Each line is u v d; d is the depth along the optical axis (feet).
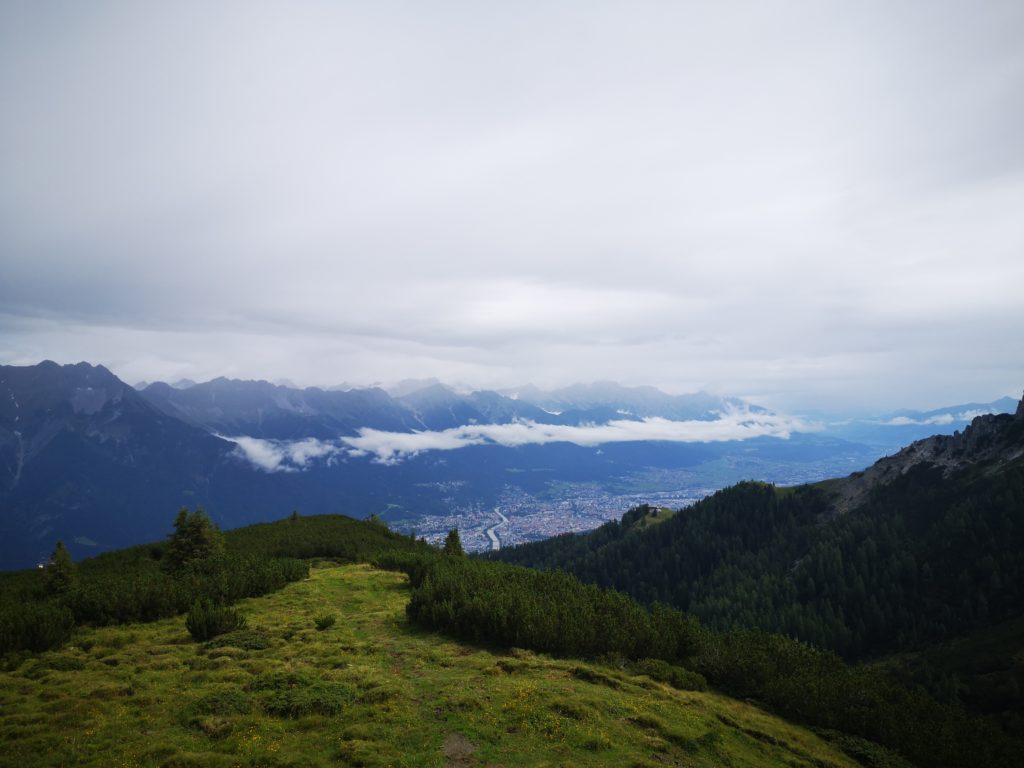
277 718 78.38
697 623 142.31
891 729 108.06
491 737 75.87
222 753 68.13
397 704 84.33
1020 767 107.55
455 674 100.58
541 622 120.06
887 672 329.93
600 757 72.95
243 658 105.70
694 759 77.30
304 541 281.33
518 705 85.35
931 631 382.42
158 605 141.59
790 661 131.95
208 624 120.78
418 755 69.56
